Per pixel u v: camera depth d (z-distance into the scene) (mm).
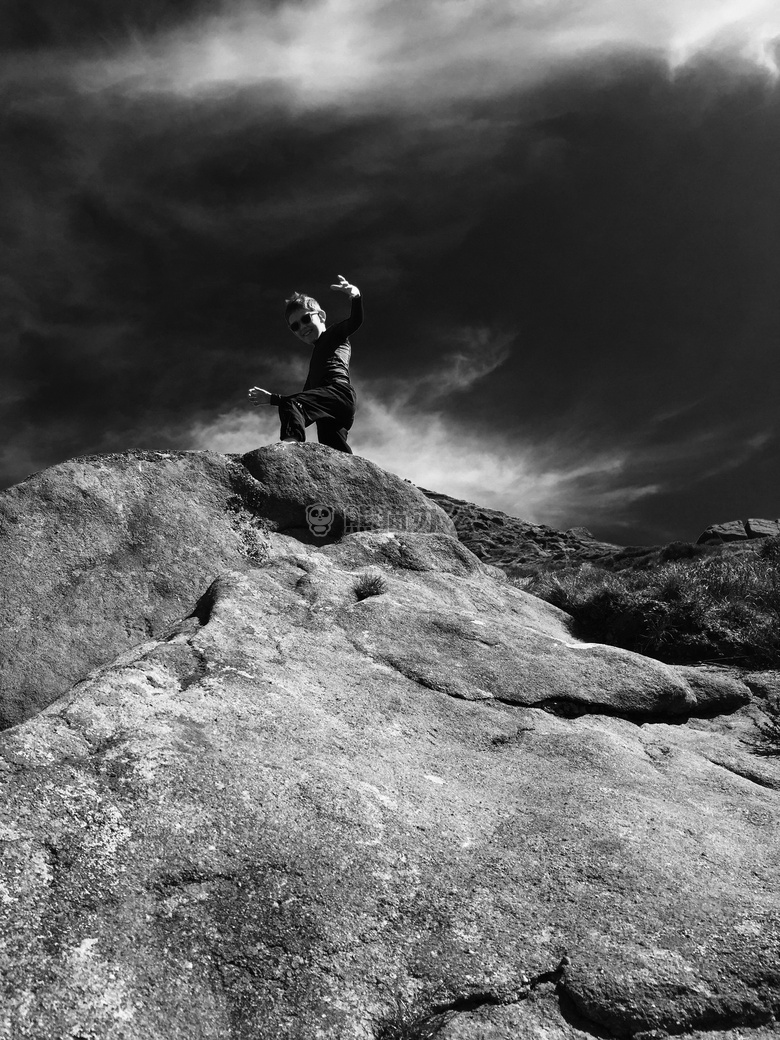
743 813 3443
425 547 6297
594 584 7121
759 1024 2336
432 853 2855
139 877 2508
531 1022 2287
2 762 2811
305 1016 2219
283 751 3264
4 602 5035
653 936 2521
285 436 6750
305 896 2551
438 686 4195
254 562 5789
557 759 3684
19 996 2094
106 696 3367
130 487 5793
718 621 6484
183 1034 2121
